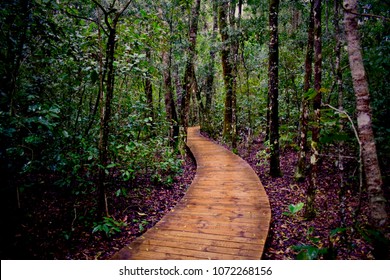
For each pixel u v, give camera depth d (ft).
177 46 29.73
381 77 16.94
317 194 19.54
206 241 11.32
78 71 15.70
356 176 20.22
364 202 17.43
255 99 39.91
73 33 14.58
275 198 19.42
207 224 12.94
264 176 24.84
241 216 13.85
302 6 26.55
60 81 15.42
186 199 16.53
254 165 29.94
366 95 7.98
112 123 15.98
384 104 16.38
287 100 32.58
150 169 22.48
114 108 16.90
